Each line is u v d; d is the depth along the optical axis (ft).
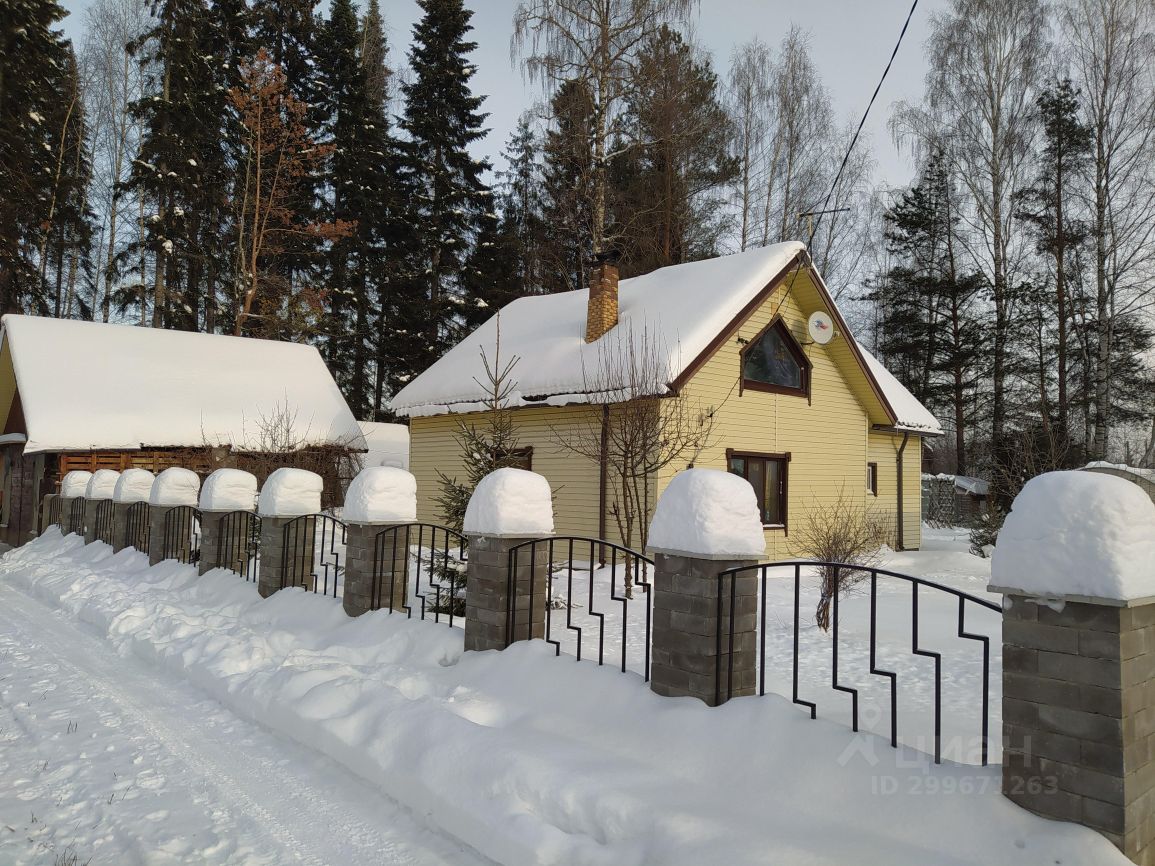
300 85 99.50
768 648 23.06
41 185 84.84
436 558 28.40
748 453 45.39
